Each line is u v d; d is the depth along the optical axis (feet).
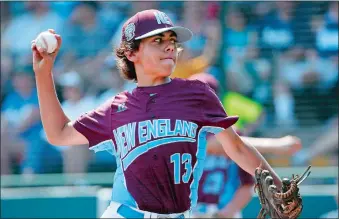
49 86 43.62
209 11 94.38
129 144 41.50
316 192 88.79
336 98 96.48
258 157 44.29
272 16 96.73
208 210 71.26
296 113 96.07
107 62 100.73
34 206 89.81
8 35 102.73
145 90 42.39
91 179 92.17
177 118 41.37
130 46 42.93
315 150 95.35
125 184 41.65
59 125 43.75
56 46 43.09
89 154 96.12
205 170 71.15
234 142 43.83
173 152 40.91
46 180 92.22
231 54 93.71
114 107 42.60
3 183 92.07
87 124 42.98
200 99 42.06
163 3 97.09
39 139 97.81
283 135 94.94
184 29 42.88
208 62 91.25
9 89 100.37
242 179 71.56
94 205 89.15
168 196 41.14
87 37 101.35
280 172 89.61
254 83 94.94
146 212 41.22
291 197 40.16
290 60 96.78
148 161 40.91
